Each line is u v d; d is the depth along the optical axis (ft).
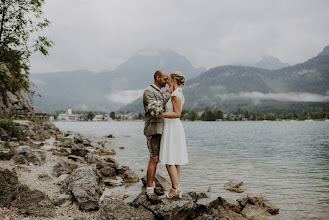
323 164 46.68
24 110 92.89
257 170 40.09
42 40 28.99
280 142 100.22
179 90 15.69
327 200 24.44
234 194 26.27
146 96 15.24
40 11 28.94
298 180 33.14
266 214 20.45
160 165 43.45
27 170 27.96
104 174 33.55
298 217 20.15
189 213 16.52
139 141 96.58
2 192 16.76
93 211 18.31
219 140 110.32
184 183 30.96
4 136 46.96
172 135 15.83
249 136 141.28
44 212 16.14
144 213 14.90
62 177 26.58
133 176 32.07
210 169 40.68
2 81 28.12
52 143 61.00
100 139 107.14
